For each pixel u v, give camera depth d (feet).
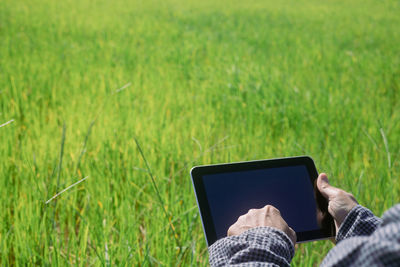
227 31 42.52
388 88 20.39
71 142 12.05
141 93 17.97
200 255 7.82
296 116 15.42
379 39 38.19
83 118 14.06
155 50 29.81
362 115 15.35
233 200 4.83
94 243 7.72
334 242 4.93
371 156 12.04
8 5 52.29
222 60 26.08
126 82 19.47
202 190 4.80
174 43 33.14
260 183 5.01
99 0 67.10
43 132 13.07
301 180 5.09
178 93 17.93
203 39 35.60
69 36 34.06
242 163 4.99
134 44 31.91
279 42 35.24
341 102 16.72
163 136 12.48
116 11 54.65
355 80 21.53
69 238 8.14
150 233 7.98
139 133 12.85
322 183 4.97
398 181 10.32
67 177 9.98
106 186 9.51
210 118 14.65
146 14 53.16
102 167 10.57
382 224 2.84
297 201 4.99
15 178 10.41
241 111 15.89
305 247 7.80
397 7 69.46
